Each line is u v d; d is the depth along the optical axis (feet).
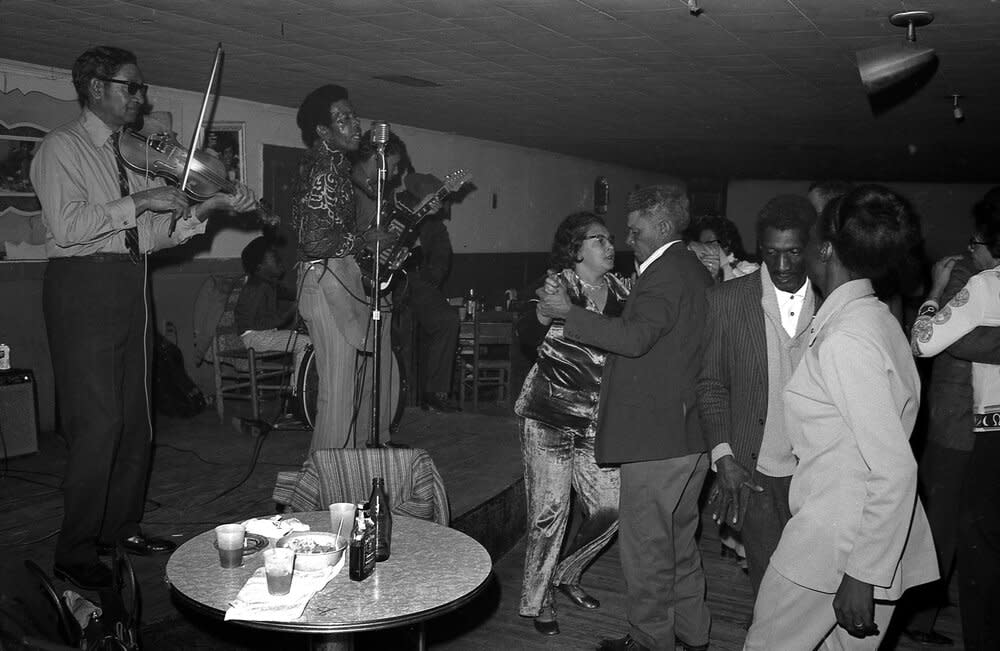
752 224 62.90
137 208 11.93
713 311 10.80
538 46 17.63
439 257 26.71
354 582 8.15
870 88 16.56
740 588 15.74
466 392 32.81
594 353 12.80
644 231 11.20
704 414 10.81
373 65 19.84
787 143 38.96
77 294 12.03
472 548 9.08
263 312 23.48
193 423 22.24
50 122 20.94
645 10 14.43
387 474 11.37
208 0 13.84
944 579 13.29
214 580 8.09
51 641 8.43
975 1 13.38
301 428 21.43
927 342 9.94
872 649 7.74
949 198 57.82
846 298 7.61
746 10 14.32
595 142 39.27
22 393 18.69
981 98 23.65
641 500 11.18
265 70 20.56
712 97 24.76
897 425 7.09
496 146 38.93
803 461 7.73
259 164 26.32
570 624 14.11
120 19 15.30
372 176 19.04
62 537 12.00
